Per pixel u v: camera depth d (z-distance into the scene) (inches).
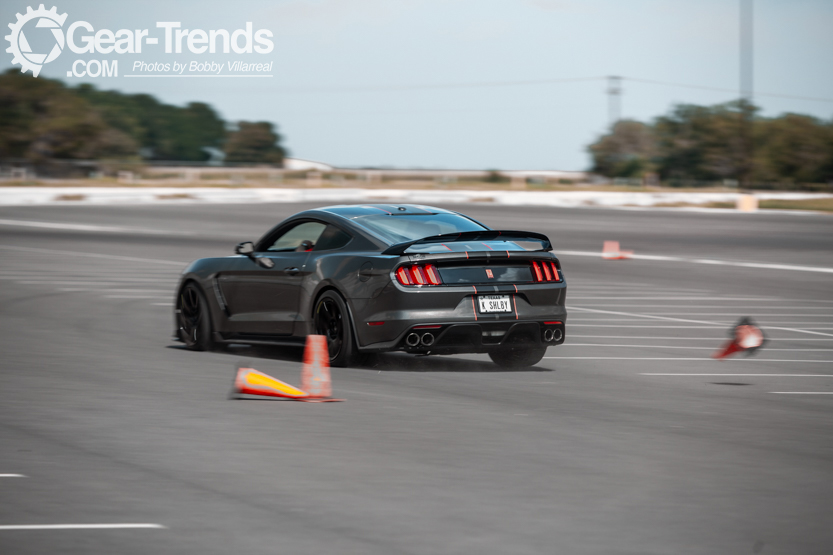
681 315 1347.2
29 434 599.2
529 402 728.3
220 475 509.4
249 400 714.8
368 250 850.1
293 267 892.6
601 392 779.4
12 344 994.1
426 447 576.4
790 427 655.1
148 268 1943.9
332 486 491.5
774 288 1722.4
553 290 863.7
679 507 465.7
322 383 718.5
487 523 436.1
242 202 5088.6
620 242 2824.8
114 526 425.1
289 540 409.7
